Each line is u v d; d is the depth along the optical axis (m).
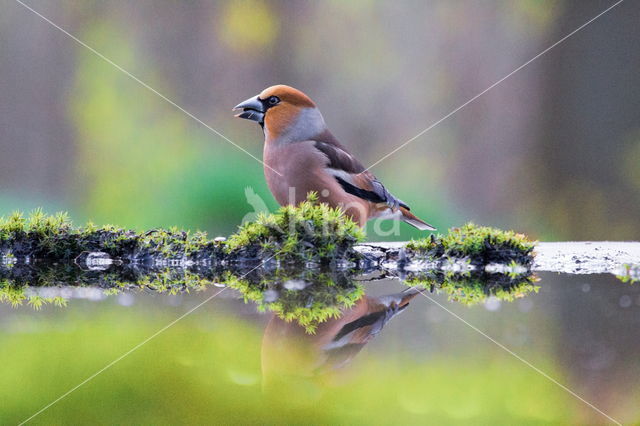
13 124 25.88
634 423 3.55
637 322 5.45
